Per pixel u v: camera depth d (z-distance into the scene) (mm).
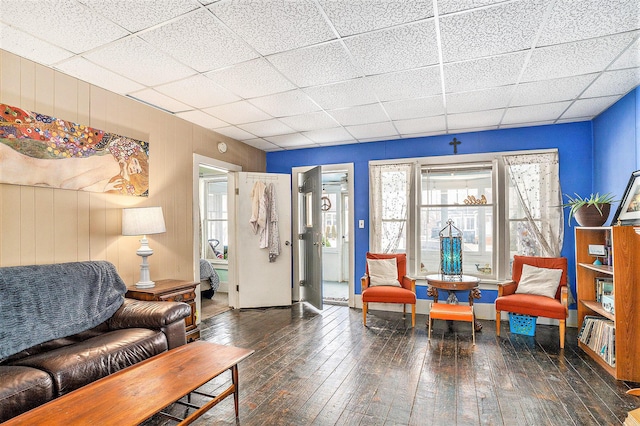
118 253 3129
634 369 2543
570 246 4031
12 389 1657
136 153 3305
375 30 2133
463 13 1952
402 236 4754
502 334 3672
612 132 3461
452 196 4613
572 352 3146
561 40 2246
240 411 2170
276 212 4957
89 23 2031
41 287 2242
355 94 3197
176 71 2699
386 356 3059
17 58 2408
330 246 7320
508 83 2945
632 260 2568
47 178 2545
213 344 2266
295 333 3711
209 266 5387
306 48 2357
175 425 2027
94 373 2004
